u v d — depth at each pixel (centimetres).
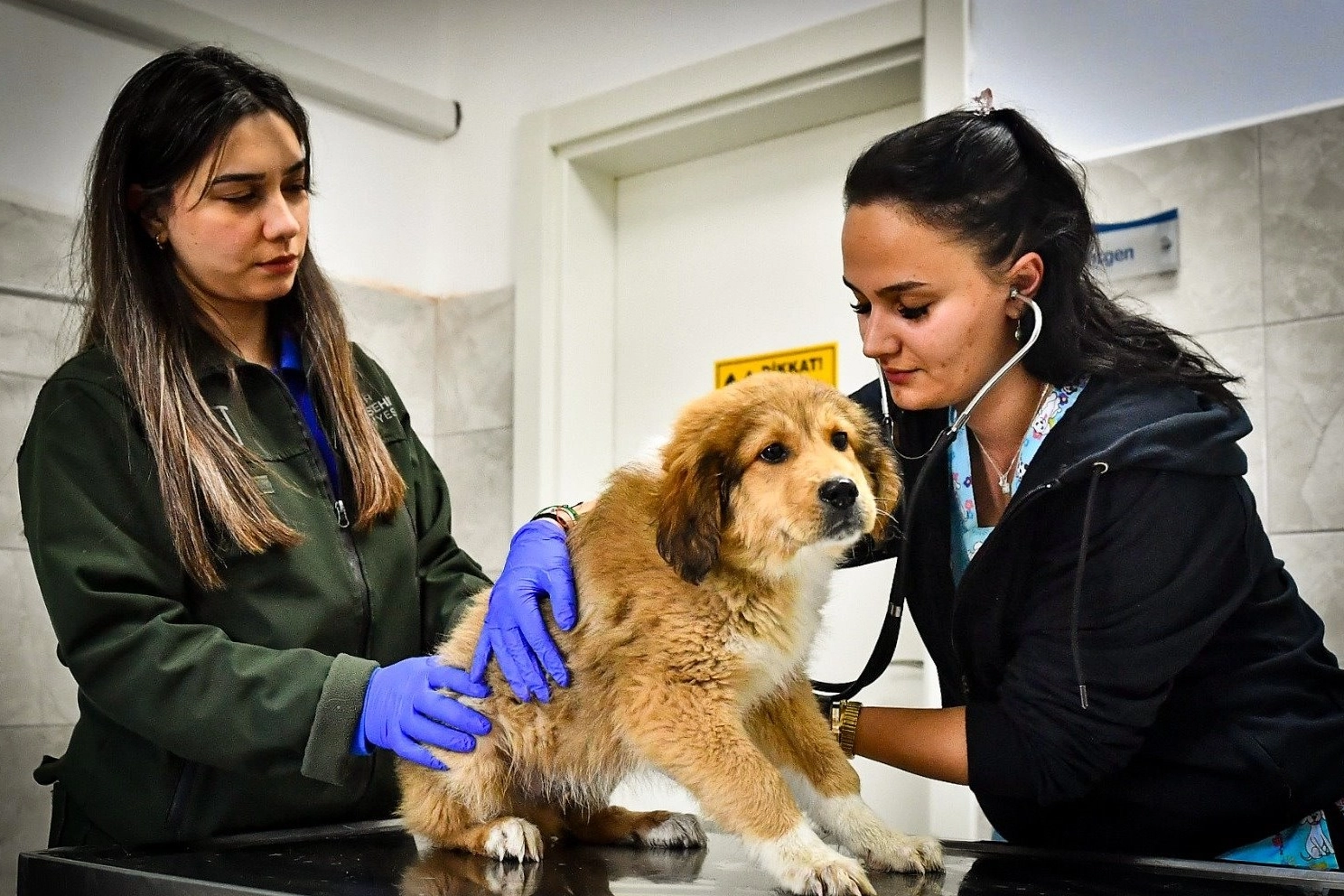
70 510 153
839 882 124
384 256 336
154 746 165
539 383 322
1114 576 145
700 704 140
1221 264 235
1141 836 162
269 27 306
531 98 334
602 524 153
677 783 145
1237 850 162
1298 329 227
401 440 205
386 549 187
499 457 332
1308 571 225
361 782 170
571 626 148
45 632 252
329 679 153
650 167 334
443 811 156
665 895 124
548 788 161
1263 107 233
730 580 143
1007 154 146
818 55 277
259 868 138
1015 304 151
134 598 152
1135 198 245
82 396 160
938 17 259
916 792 274
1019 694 151
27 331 254
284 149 168
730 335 319
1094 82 251
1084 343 155
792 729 152
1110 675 145
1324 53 227
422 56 348
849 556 182
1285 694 156
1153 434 145
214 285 173
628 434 337
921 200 141
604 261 339
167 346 166
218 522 162
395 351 336
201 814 167
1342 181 223
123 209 168
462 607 192
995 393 161
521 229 329
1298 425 227
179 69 167
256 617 168
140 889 132
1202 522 145
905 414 177
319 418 189
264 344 191
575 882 132
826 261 302
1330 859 159
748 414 150
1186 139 239
